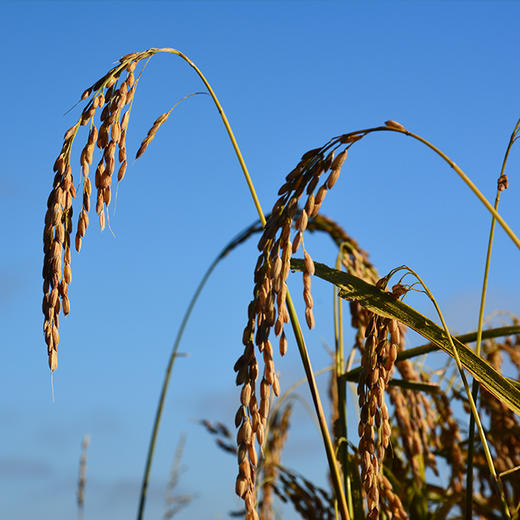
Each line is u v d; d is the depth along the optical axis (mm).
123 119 813
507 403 826
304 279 760
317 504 1105
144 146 822
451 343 828
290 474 1119
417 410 992
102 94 818
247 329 772
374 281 1058
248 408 759
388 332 827
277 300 755
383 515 919
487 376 833
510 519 821
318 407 847
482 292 878
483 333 900
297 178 784
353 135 780
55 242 785
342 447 925
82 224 792
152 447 1506
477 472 1031
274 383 754
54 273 782
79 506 1598
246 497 748
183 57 881
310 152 784
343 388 948
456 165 767
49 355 781
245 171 896
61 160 798
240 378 763
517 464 1001
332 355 1405
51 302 784
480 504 1032
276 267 759
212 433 1386
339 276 856
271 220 782
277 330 751
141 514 1439
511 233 754
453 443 1014
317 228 1320
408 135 779
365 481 803
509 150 861
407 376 993
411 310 836
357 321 1000
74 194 797
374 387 816
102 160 804
